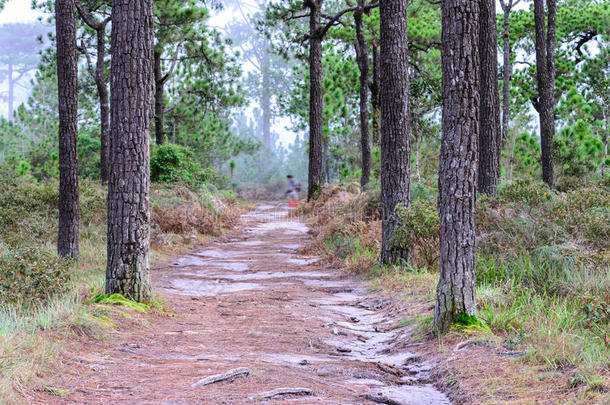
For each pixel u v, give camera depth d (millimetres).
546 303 7945
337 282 12547
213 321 8312
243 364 5449
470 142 7004
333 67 39281
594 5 41906
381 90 13328
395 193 12977
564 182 24016
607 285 8594
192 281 12656
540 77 22328
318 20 31203
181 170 26875
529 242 10594
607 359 4828
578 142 26203
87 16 24844
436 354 6148
